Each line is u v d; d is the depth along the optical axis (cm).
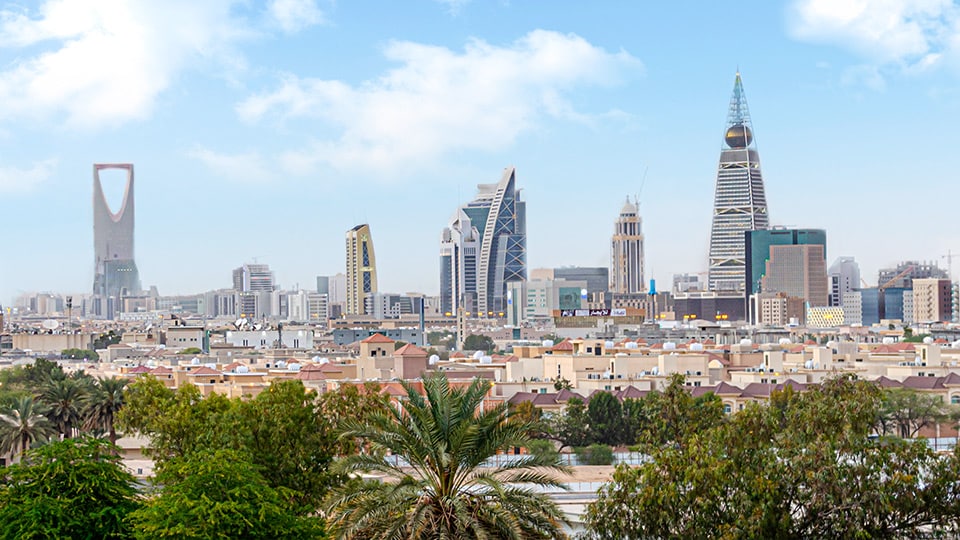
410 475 12000
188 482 10788
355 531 11350
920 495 12688
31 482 10912
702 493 12850
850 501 12562
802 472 12862
